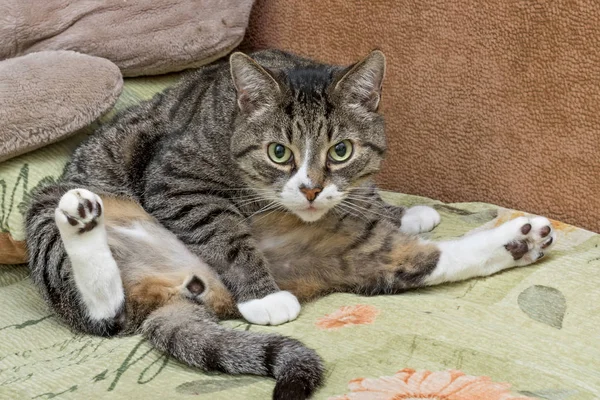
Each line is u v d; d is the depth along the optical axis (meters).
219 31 2.44
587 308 1.70
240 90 1.87
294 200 1.84
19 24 2.21
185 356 1.56
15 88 2.01
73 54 2.17
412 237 1.93
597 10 1.98
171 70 2.49
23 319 1.86
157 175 1.97
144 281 1.77
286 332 1.67
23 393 1.49
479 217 2.17
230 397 1.41
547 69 2.10
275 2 2.60
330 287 1.92
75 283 1.72
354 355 1.52
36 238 1.83
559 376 1.44
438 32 2.28
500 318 1.68
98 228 1.69
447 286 1.88
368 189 2.01
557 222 2.10
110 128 2.15
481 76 2.23
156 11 2.37
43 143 2.05
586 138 2.07
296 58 2.28
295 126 1.83
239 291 1.83
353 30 2.46
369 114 1.92
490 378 1.43
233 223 1.88
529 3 2.09
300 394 1.36
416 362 1.49
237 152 1.90
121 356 1.60
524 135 2.18
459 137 2.31
